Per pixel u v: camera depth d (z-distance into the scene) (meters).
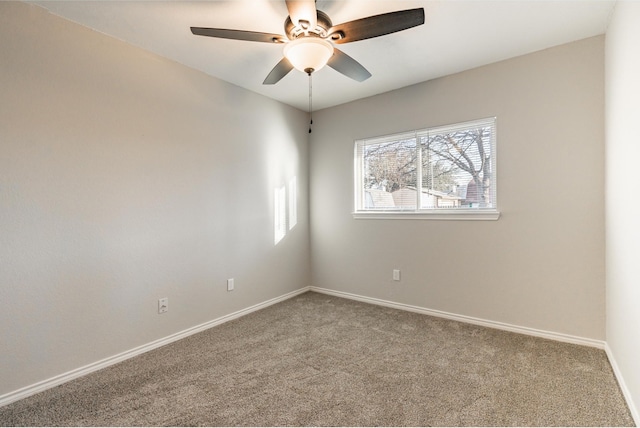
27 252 1.87
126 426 1.59
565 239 2.46
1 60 1.78
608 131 2.16
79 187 2.09
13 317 1.82
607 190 2.22
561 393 1.81
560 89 2.45
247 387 1.92
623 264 1.80
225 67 2.76
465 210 2.95
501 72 2.70
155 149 2.50
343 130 3.75
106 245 2.22
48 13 1.95
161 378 2.04
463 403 1.74
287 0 1.52
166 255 2.57
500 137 2.72
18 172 1.84
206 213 2.88
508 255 2.71
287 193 3.76
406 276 3.30
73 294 2.06
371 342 2.53
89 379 2.03
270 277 3.54
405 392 1.85
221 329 2.85
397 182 3.40
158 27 2.15
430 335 2.65
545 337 2.55
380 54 2.57
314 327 2.87
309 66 1.94
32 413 1.70
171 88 2.61
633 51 1.58
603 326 2.33
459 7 1.96
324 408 1.71
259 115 3.40
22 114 1.85
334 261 3.87
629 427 1.53
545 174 2.53
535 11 2.01
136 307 2.38
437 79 3.05
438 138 3.12
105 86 2.21
